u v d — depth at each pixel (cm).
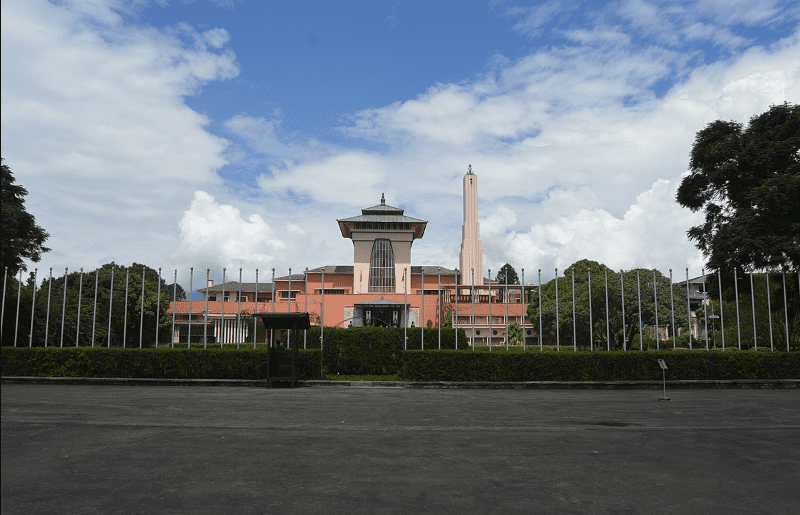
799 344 2830
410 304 5209
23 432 923
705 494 579
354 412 1232
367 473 655
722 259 2823
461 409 1306
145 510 508
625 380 2027
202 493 566
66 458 727
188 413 1190
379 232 6738
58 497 547
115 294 4750
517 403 1455
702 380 2028
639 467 699
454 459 737
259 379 2016
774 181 2572
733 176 2867
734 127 3044
